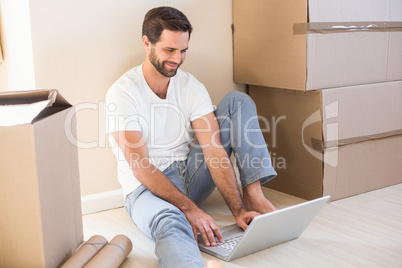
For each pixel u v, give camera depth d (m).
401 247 1.73
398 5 2.32
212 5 2.34
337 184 2.24
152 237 1.72
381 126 2.33
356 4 2.17
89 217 2.10
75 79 2.03
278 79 2.22
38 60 1.93
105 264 1.51
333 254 1.69
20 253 1.42
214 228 1.74
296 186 2.32
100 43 2.06
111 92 1.89
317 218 2.03
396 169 2.46
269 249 1.75
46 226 1.43
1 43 2.19
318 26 2.06
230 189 1.90
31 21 1.89
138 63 2.17
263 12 2.24
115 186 2.20
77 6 1.98
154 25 1.84
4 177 1.37
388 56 2.32
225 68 2.44
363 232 1.87
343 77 2.19
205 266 1.53
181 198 1.78
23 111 1.42
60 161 1.54
